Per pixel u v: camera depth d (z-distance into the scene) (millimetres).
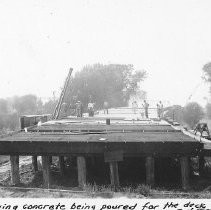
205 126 17938
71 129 19094
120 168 18641
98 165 19047
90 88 59500
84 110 56250
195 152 14391
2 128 45344
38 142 15094
